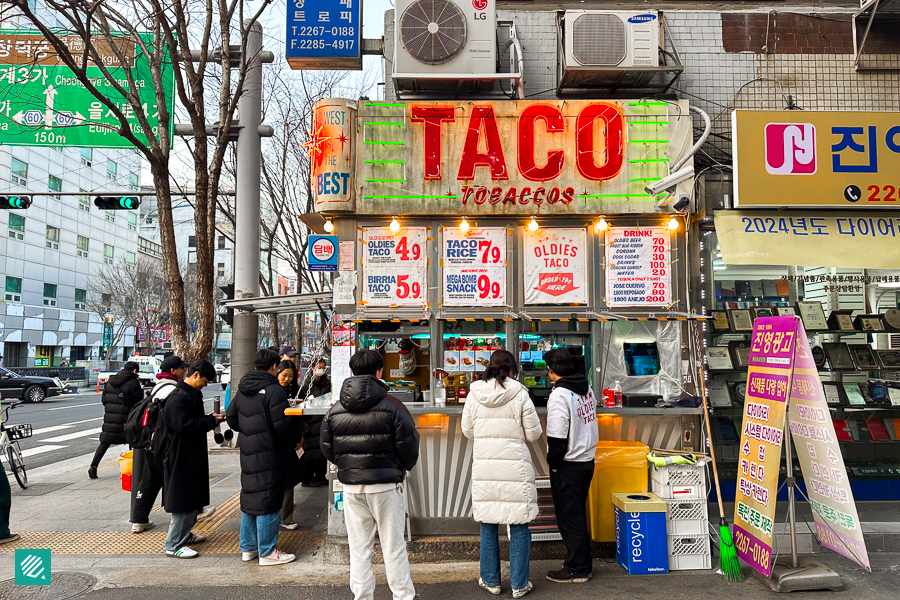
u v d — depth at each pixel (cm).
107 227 4116
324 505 659
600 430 513
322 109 532
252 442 462
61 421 1512
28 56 815
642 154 541
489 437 402
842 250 528
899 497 558
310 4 593
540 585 419
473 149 537
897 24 611
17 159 3162
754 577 432
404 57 541
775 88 604
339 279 538
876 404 599
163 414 474
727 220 533
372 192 533
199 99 755
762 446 430
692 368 540
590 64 547
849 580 425
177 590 411
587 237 547
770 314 592
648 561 439
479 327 549
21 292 3231
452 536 491
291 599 397
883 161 521
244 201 927
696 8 617
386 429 365
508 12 607
